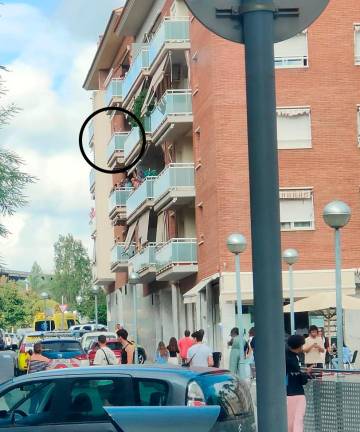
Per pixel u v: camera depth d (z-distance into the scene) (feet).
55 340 125.59
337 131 146.92
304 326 141.79
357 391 43.06
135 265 194.80
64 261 514.68
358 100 147.13
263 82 18.69
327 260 144.97
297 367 45.11
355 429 43.09
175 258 160.97
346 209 67.92
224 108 145.18
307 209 145.89
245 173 144.56
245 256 143.84
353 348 138.00
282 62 147.54
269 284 18.26
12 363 138.62
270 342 18.17
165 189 164.66
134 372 38.42
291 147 146.41
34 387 39.09
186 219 168.55
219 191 144.36
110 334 158.81
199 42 155.33
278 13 19.03
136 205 191.72
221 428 36.76
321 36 147.54
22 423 38.50
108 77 237.45
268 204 18.43
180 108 162.91
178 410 18.34
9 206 155.53
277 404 18.08
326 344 112.78
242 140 144.87
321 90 147.13
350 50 147.84
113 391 38.29
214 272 147.43
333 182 146.10
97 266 263.49
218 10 18.90
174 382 37.60
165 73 176.04
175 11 166.81
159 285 197.16
